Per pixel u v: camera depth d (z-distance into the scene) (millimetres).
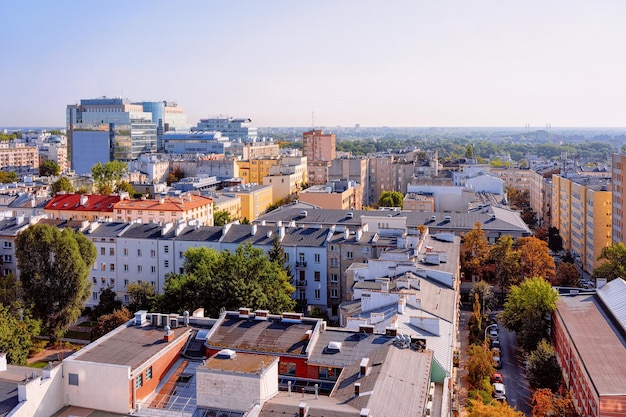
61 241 144250
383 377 70938
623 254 174250
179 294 129625
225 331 89438
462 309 174750
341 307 121250
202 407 69750
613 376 99438
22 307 137500
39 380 71000
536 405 107812
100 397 73875
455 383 114188
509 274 184125
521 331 140875
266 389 69375
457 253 160375
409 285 119188
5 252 184875
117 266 182250
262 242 173000
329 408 64125
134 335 85812
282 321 92062
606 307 132625
